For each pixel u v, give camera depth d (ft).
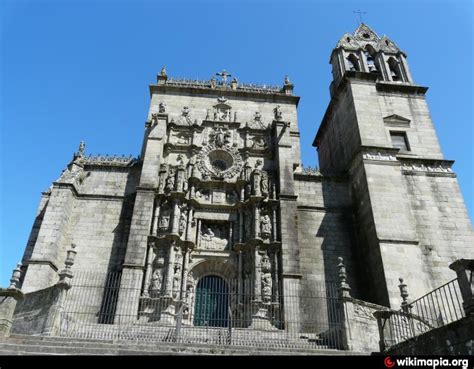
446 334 38.01
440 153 100.78
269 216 90.58
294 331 75.10
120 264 86.99
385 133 99.45
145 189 89.86
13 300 54.54
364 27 132.16
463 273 37.58
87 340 51.75
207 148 102.12
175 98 112.27
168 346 50.98
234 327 78.48
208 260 87.92
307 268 88.58
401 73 117.70
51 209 88.53
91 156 102.78
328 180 101.24
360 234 91.61
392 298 75.10
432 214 89.92
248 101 114.32
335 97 116.06
